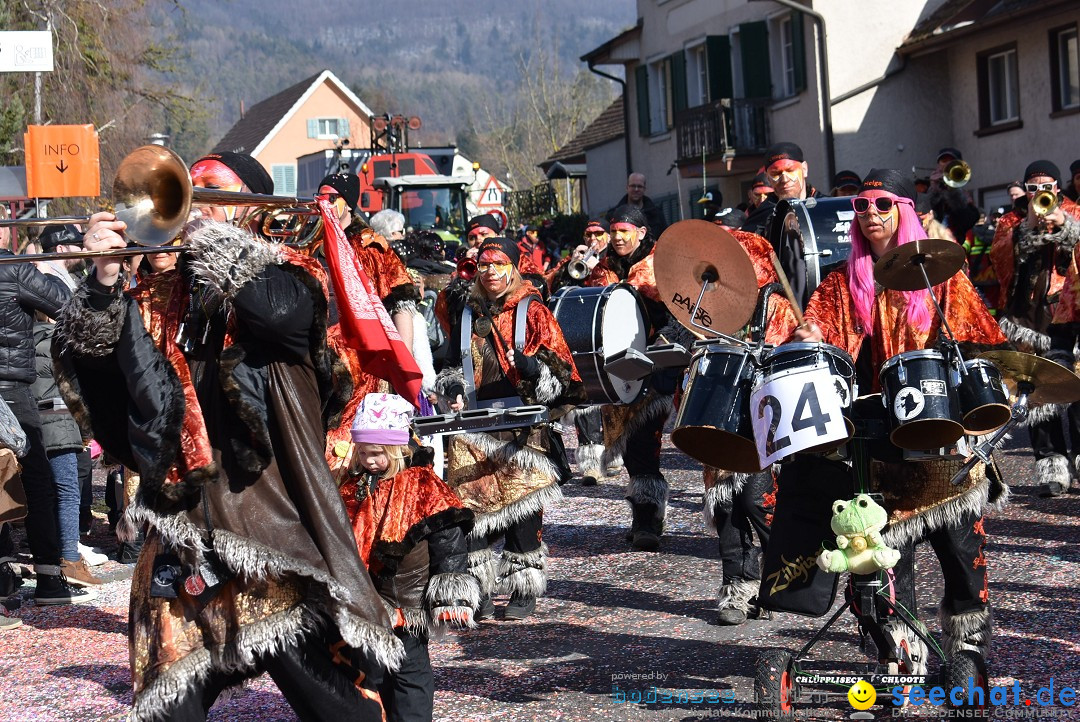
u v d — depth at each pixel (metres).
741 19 23.41
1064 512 7.51
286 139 65.44
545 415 5.97
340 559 3.22
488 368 6.19
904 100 21.39
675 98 25.52
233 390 3.18
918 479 4.31
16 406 6.74
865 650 4.85
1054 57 19.14
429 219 24.25
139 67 27.45
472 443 6.04
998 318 8.45
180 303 3.34
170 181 3.04
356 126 66.50
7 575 6.79
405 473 4.36
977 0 20.53
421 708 4.18
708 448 4.27
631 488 7.33
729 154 22.92
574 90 49.22
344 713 3.34
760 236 5.93
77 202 23.44
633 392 7.05
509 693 4.93
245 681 3.38
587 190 32.66
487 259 6.20
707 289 4.59
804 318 4.49
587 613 6.10
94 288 3.21
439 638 4.30
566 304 7.02
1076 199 10.06
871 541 4.05
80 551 7.78
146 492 3.17
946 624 4.39
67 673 5.58
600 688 4.93
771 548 4.33
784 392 3.90
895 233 4.39
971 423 4.13
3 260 2.91
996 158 20.58
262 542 3.19
